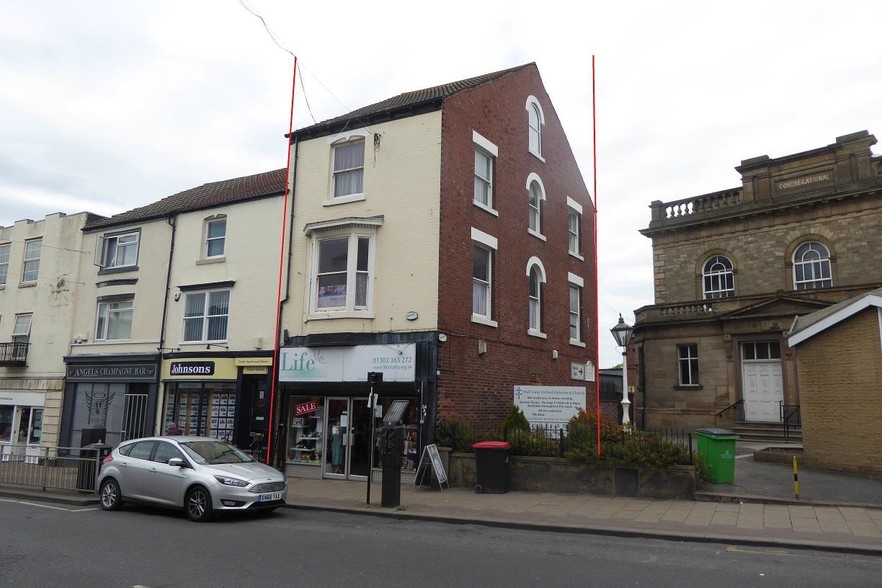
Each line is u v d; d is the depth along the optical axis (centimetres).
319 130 1731
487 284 1723
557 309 2073
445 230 1535
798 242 2489
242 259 1839
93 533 958
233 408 1775
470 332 1597
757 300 2405
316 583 677
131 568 741
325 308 1620
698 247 2752
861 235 2339
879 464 1334
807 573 720
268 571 727
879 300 1341
